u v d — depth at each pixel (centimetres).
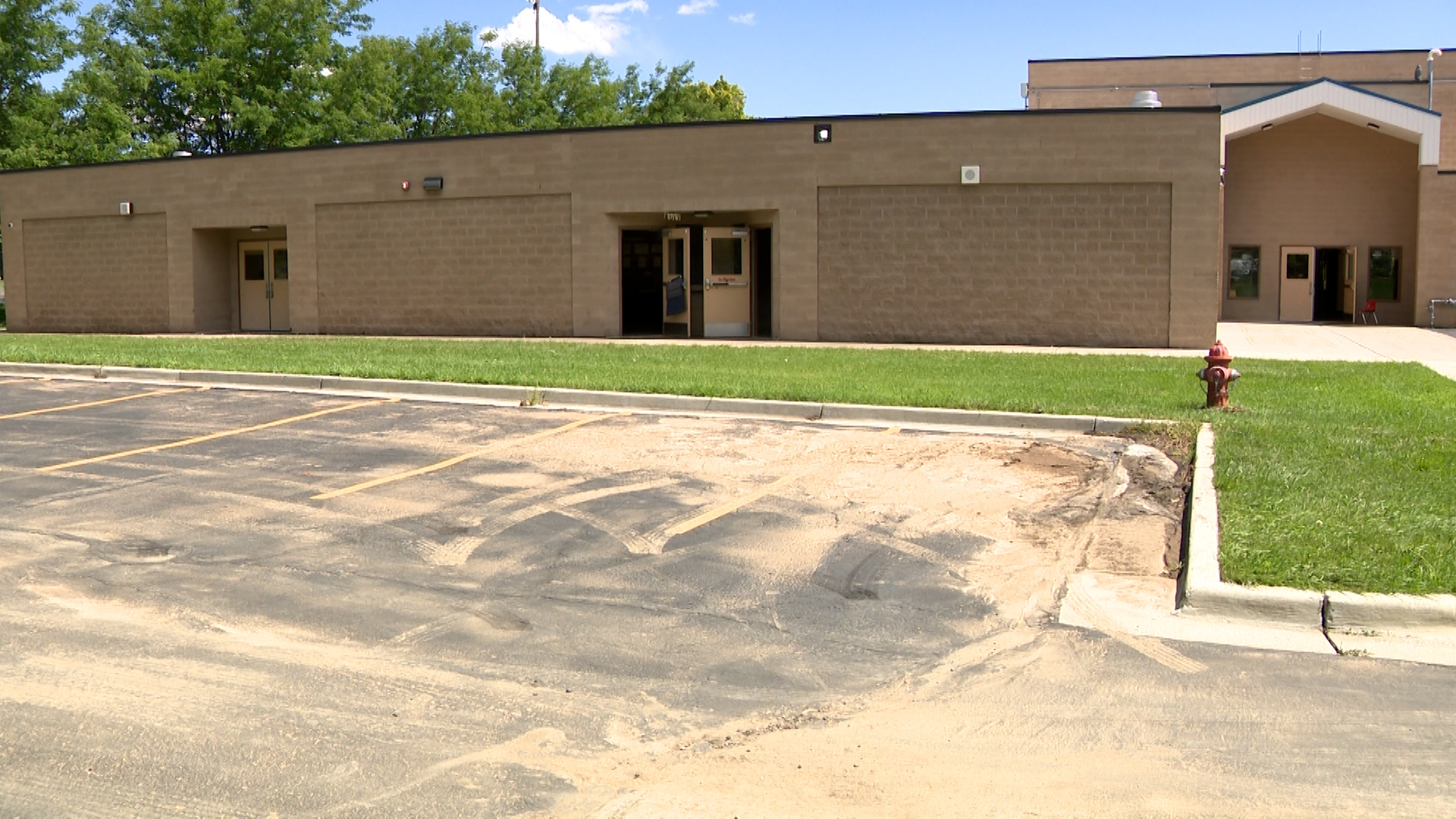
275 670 564
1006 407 1280
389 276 2620
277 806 425
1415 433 1121
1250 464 963
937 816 426
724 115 7125
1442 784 451
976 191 2248
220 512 884
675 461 1064
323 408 1368
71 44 3994
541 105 5125
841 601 681
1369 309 3250
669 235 2470
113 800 429
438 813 422
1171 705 530
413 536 815
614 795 439
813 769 463
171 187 2808
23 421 1295
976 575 732
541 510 886
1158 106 2270
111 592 688
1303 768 466
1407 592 643
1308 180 3325
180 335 2666
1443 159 3903
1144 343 2209
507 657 585
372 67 4581
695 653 595
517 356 1836
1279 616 639
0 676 550
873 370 1653
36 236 2966
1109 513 881
